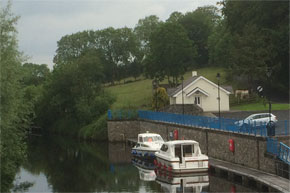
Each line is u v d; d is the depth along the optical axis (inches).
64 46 5846.5
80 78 3176.7
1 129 1330.0
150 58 3656.5
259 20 3073.3
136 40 5885.8
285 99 2901.1
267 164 1277.1
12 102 1311.5
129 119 2628.0
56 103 3221.0
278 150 1230.9
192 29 5260.8
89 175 1642.5
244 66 2960.1
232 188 1267.2
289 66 3002.0
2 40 1332.4
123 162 1904.5
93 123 2881.4
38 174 1697.8
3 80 1293.1
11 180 1526.8
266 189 1163.3
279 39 2883.9
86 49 5639.8
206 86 2763.3
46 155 2196.1
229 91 2755.9
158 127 2253.9
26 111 1443.2
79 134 2923.2
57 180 1562.5
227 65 3791.8
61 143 2704.2
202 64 5216.5
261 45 2935.5
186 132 1886.1
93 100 3051.2
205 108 2751.0
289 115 2175.2
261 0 2970.0
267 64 3016.7
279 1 2923.2
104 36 5723.4
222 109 2743.6
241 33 3262.8
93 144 2581.2
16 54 1363.2
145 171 1685.5
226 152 1537.9
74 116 3201.3
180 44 3558.1
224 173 1408.7
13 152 1382.9
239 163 1449.3
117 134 2628.0
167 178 1502.2
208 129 1670.8
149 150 1812.3
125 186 1412.4
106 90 3157.0
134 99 3818.9
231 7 3297.2
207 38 5182.1
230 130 1541.6
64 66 3277.6
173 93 2812.5
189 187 1311.5
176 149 1523.1
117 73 5634.8
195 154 1507.1
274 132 1315.2
